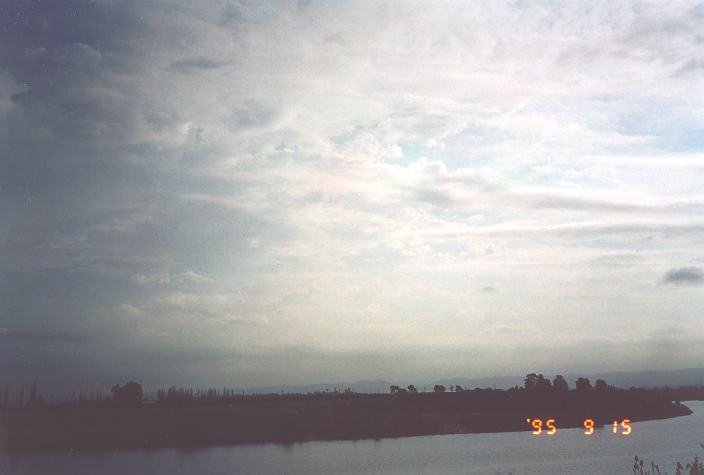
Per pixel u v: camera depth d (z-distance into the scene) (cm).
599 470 11150
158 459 13662
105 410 16962
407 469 12081
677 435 15400
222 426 16900
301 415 18550
